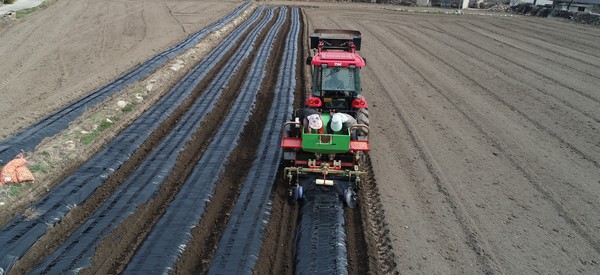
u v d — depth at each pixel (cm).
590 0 4856
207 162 1155
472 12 5088
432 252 830
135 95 1641
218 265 771
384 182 1080
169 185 1059
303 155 993
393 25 3700
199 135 1357
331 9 4778
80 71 2064
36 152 1149
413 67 2253
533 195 1041
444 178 1108
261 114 1555
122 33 2958
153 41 2734
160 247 810
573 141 1368
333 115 1012
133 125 1391
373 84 1923
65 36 2812
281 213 957
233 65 2184
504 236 884
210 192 1006
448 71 2194
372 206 979
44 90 1786
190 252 814
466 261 809
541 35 3344
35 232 841
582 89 1927
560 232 903
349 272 786
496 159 1226
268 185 1035
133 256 793
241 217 910
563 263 811
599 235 897
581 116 1593
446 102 1709
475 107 1661
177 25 3322
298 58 2377
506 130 1441
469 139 1359
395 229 895
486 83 1991
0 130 1357
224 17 3741
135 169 1117
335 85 1128
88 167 1105
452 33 3369
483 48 2797
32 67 2128
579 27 3806
